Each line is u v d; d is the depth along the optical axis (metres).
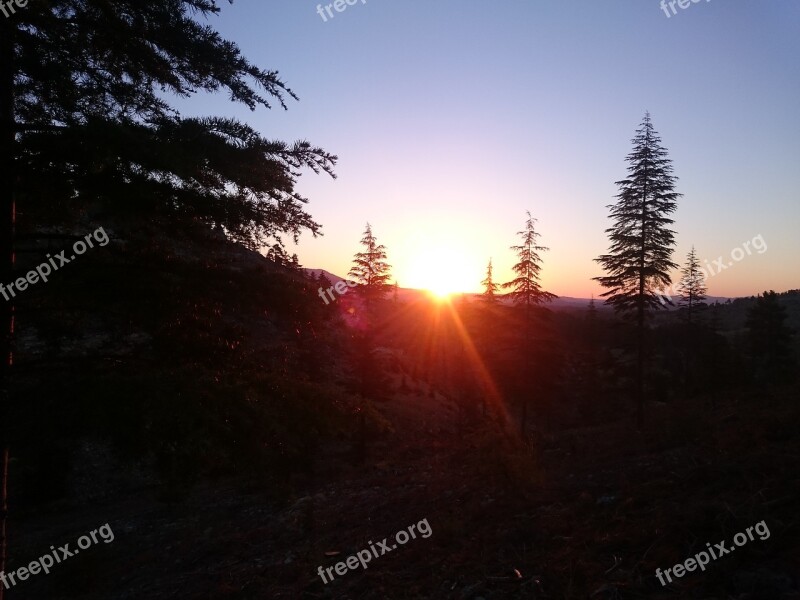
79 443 4.57
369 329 25.28
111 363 5.08
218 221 5.15
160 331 5.35
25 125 4.61
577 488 10.48
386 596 7.40
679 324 46.94
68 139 4.28
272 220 5.59
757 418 13.58
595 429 25.44
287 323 5.53
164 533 15.40
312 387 5.70
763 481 7.85
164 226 5.33
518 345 28.05
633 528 7.40
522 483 10.72
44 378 4.56
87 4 5.01
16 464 4.27
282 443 4.84
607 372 38.44
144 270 5.19
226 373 5.24
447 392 47.69
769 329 43.41
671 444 13.72
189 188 4.98
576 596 5.96
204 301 5.29
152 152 4.32
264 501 16.55
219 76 5.61
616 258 25.33
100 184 4.47
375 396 25.66
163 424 4.11
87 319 5.61
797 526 6.11
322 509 14.34
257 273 5.49
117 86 5.54
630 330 26.05
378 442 27.69
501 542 8.27
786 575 5.18
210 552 12.35
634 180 24.59
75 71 5.07
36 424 4.00
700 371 33.47
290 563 10.09
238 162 5.02
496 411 27.53
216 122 5.14
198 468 4.43
